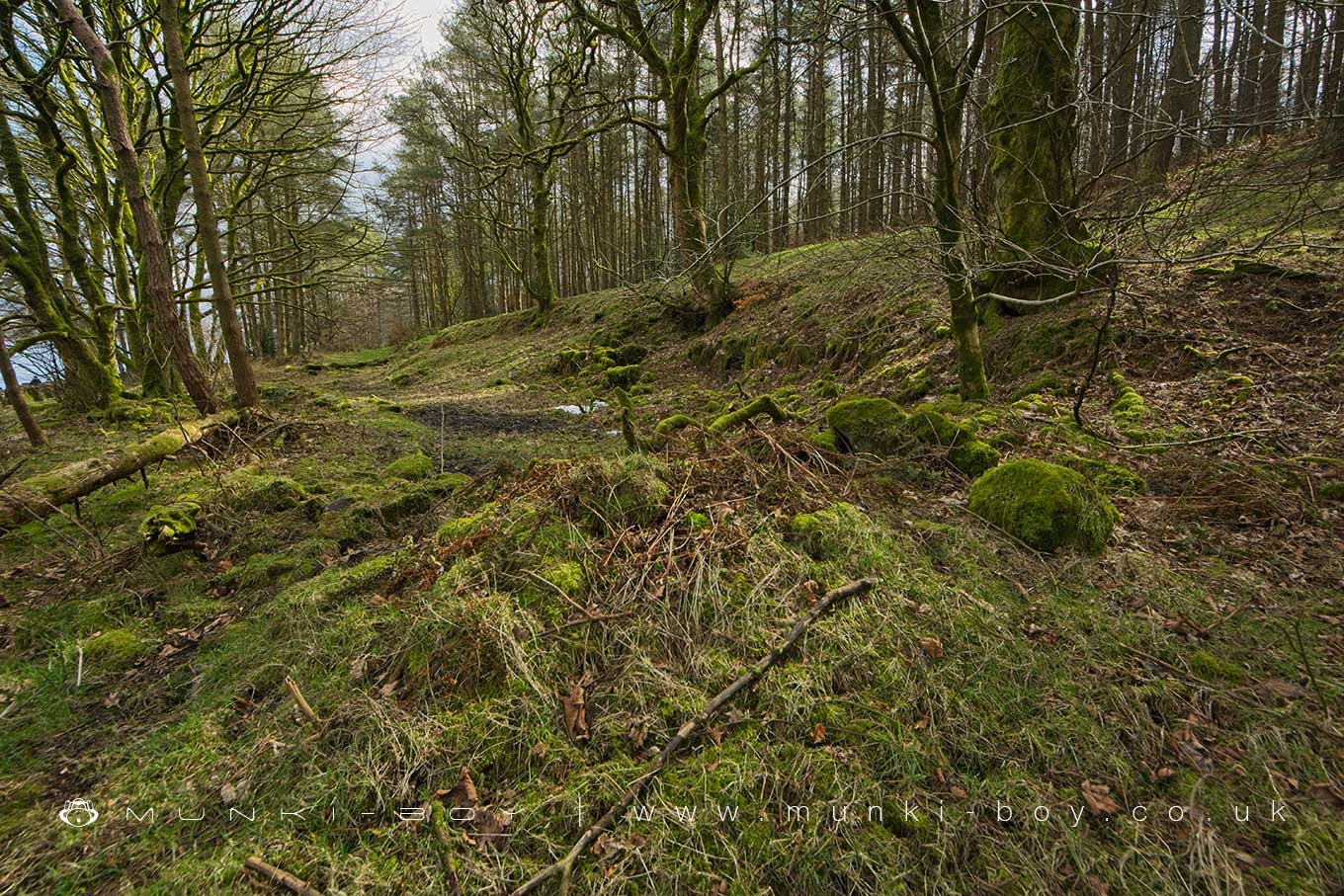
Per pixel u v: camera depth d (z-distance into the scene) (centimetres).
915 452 445
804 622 257
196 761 235
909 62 604
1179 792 201
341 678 262
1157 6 473
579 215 2959
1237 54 479
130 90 1072
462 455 700
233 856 194
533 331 2058
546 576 281
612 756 217
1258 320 562
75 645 315
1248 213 685
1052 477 338
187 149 708
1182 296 611
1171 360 554
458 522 357
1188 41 574
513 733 222
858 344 905
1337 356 486
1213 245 468
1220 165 459
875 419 477
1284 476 375
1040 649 256
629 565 289
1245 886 173
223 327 757
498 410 1124
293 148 1081
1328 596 280
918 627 263
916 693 234
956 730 222
